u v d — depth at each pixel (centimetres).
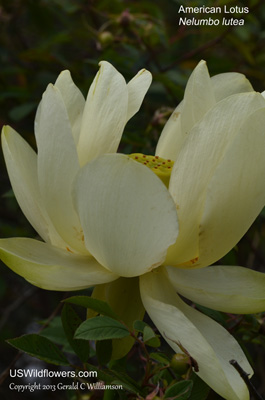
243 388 92
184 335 93
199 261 99
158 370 94
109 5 167
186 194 96
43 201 100
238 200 96
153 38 156
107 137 100
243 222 98
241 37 165
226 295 97
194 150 95
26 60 157
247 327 109
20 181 101
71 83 106
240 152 94
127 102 100
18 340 97
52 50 170
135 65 148
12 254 97
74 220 99
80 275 97
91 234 96
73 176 98
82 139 101
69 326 100
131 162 91
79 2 178
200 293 98
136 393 93
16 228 179
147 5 161
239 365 94
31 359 164
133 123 146
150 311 96
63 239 100
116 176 92
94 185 93
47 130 98
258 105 95
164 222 92
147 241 94
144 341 93
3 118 173
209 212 96
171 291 99
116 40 146
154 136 133
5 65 174
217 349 96
